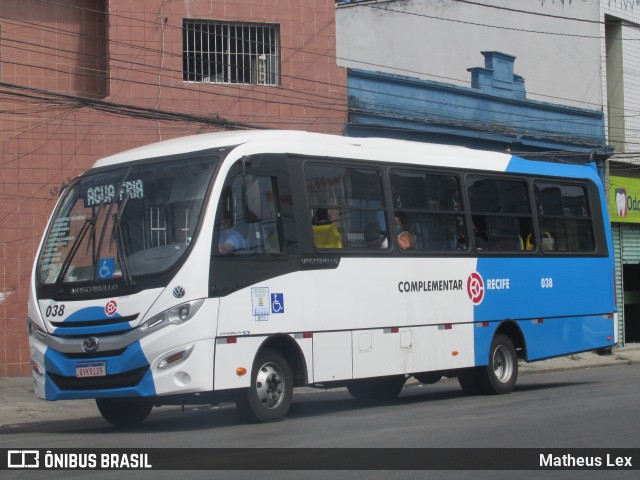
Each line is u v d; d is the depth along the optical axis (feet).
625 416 36.91
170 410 49.88
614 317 56.29
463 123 81.56
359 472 25.31
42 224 64.03
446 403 44.68
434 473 25.22
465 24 97.30
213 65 70.28
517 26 97.40
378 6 97.30
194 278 34.32
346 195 41.24
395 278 42.65
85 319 35.27
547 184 52.95
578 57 95.30
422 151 46.06
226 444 30.81
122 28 66.59
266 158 37.83
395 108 77.00
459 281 46.14
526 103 87.35
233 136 38.04
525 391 50.70
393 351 42.16
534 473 25.39
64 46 68.28
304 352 38.09
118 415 40.42
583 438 31.17
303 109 72.08
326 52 73.00
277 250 37.63
